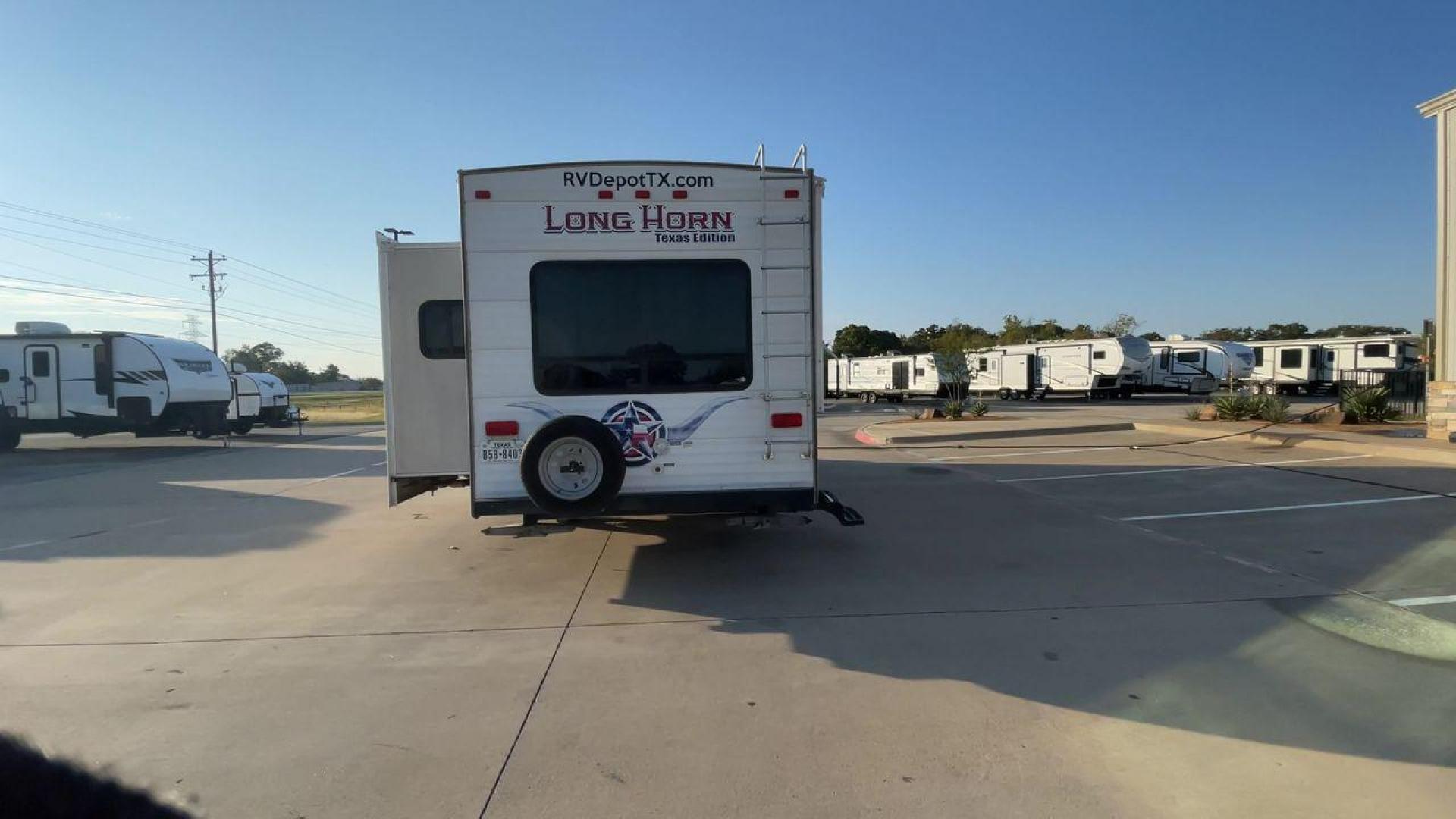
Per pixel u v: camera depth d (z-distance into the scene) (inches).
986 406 956.6
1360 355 1476.4
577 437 223.0
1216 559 258.7
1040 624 198.8
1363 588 223.1
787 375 235.0
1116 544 281.6
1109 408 1205.7
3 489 487.8
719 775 129.0
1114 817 115.4
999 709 151.4
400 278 271.0
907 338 2719.0
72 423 767.7
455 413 273.4
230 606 227.6
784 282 233.9
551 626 206.1
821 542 296.7
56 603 231.8
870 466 520.1
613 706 155.9
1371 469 444.5
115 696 163.6
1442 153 529.7
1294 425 703.1
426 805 121.4
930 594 227.1
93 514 389.1
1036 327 2438.5
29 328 781.3
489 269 227.5
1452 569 241.9
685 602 224.4
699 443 233.9
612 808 120.0
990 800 120.3
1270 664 169.9
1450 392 525.3
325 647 192.4
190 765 134.2
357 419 1519.4
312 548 305.6
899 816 116.5
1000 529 313.4
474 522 355.6
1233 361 1530.5
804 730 144.5
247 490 476.1
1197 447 588.4
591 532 323.0
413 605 226.4
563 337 229.8
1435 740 135.6
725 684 165.8
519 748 139.0
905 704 154.3
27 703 160.4
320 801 122.9
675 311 232.2
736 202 232.1
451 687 166.6
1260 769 127.6
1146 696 155.4
